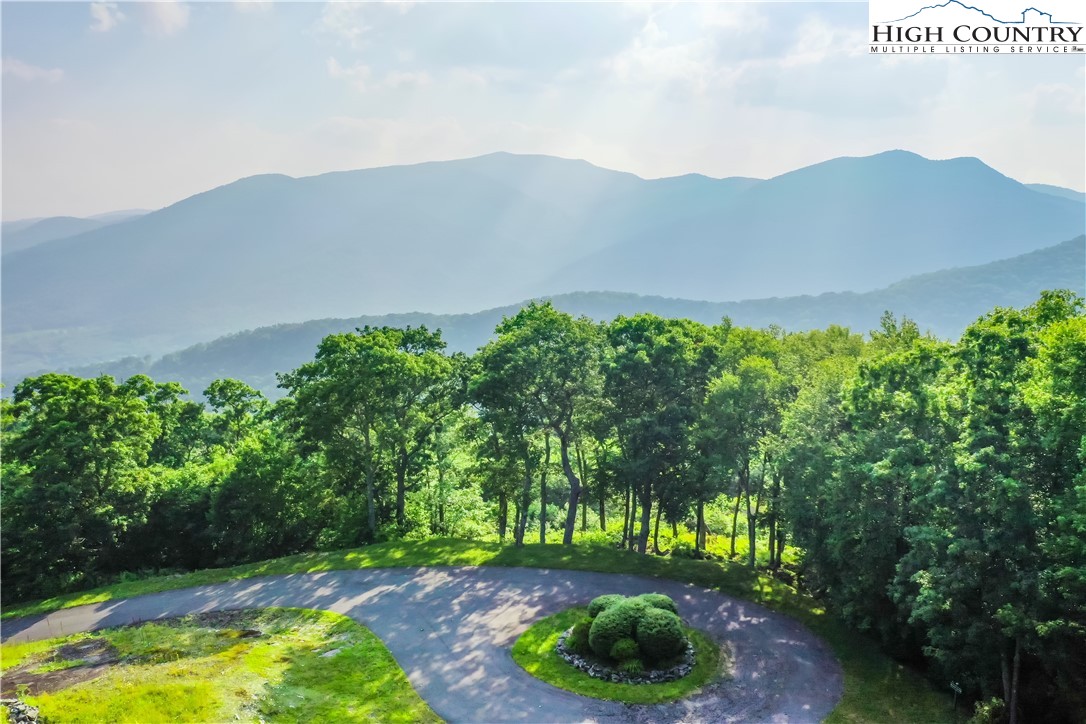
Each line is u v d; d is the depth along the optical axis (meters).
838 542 30.08
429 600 37.56
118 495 47.25
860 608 30.47
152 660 30.52
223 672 27.53
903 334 51.66
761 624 33.25
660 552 50.75
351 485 54.34
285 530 52.62
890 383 31.84
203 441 71.00
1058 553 20.80
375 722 25.00
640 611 29.52
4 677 29.19
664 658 28.75
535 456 50.03
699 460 42.03
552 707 26.14
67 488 43.72
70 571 46.09
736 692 26.98
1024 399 22.94
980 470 22.84
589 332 47.28
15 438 46.31
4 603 42.19
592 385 45.03
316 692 27.16
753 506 60.91
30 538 43.41
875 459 30.03
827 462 33.12
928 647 25.52
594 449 53.41
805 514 34.31
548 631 32.75
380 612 36.16
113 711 22.86
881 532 29.09
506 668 29.33
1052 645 21.61
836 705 26.00
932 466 26.75
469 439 52.06
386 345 51.66
